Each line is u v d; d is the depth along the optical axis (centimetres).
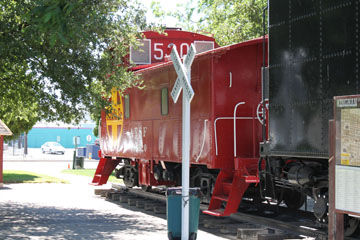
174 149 1273
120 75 1269
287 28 891
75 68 1197
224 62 1127
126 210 1386
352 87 740
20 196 1700
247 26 2106
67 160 4516
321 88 805
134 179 1677
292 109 873
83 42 1143
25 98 1309
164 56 1544
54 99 1230
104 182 1811
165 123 1325
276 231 941
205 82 1145
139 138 1491
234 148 1108
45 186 2061
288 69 886
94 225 1121
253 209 1252
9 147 7594
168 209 893
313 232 902
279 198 1108
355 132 619
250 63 1145
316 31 820
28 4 1035
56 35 612
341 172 639
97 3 1159
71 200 1605
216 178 1163
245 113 1138
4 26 1086
